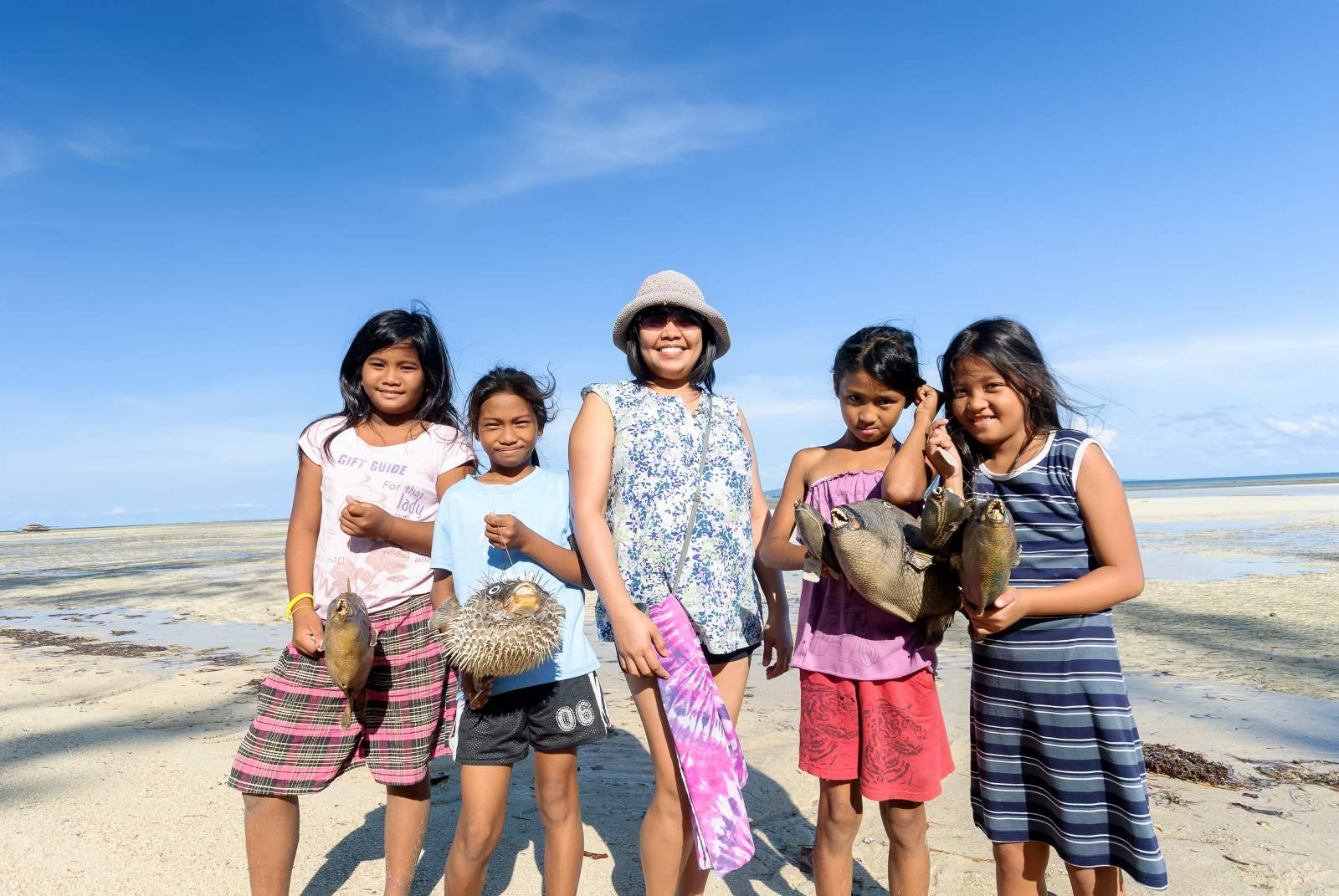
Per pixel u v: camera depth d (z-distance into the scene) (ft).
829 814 10.07
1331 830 13.35
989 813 9.45
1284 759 16.70
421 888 11.79
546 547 10.18
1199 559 53.36
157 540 146.51
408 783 10.19
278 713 10.03
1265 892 11.41
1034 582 9.23
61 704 22.52
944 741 9.98
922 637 9.73
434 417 11.43
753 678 24.85
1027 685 9.13
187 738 18.86
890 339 10.17
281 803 9.96
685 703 9.59
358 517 10.00
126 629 37.70
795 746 17.88
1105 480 9.04
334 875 12.16
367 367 10.95
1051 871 12.57
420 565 10.75
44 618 42.86
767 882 12.35
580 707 10.22
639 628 9.36
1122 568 8.91
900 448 9.82
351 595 9.61
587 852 13.12
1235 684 22.63
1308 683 22.56
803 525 9.32
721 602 10.31
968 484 9.79
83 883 11.73
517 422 10.68
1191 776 15.71
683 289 10.77
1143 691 22.02
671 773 9.95
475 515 10.59
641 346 11.06
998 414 9.39
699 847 9.29
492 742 9.88
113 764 16.83
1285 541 64.13
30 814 14.11
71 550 120.67
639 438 10.41
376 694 10.35
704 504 10.41
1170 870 12.04
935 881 11.98
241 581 57.93
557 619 9.34
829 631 10.12
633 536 10.30
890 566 8.69
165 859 12.44
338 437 10.91
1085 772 8.82
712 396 11.37
